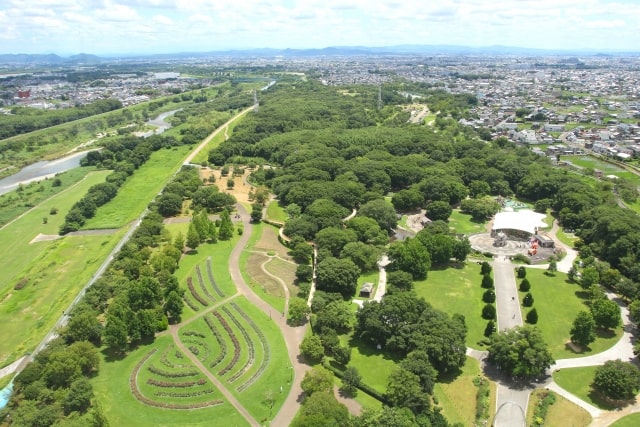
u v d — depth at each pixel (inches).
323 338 7185.0
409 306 7401.6
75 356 6574.8
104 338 7268.7
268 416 6038.4
